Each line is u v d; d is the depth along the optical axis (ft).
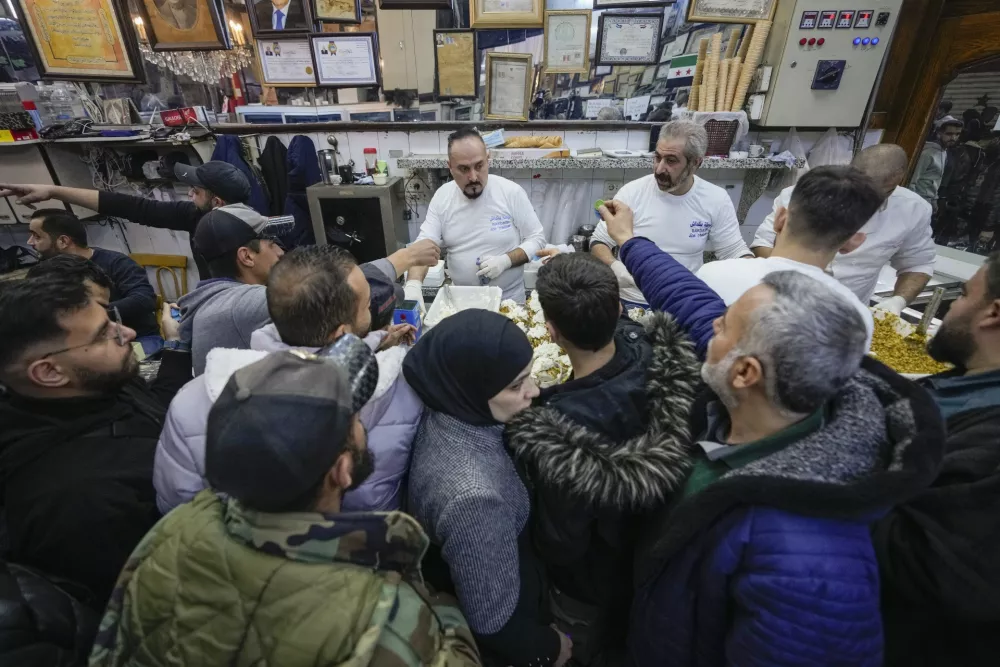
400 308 4.85
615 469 2.24
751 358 2.01
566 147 8.50
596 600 3.07
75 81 8.30
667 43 8.10
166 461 2.54
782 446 2.11
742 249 6.41
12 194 6.63
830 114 8.01
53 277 2.78
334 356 1.99
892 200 5.84
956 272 7.87
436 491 2.32
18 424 2.68
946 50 7.47
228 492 1.65
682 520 2.06
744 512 1.93
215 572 1.73
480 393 2.34
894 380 2.21
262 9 8.12
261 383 1.74
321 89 9.06
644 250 3.99
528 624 2.58
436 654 1.94
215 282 4.24
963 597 1.97
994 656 2.12
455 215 7.00
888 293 7.47
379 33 8.36
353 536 1.76
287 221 4.82
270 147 9.11
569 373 4.53
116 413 2.96
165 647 1.74
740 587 1.88
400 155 9.28
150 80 9.19
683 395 2.58
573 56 8.20
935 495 2.14
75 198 6.89
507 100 8.62
